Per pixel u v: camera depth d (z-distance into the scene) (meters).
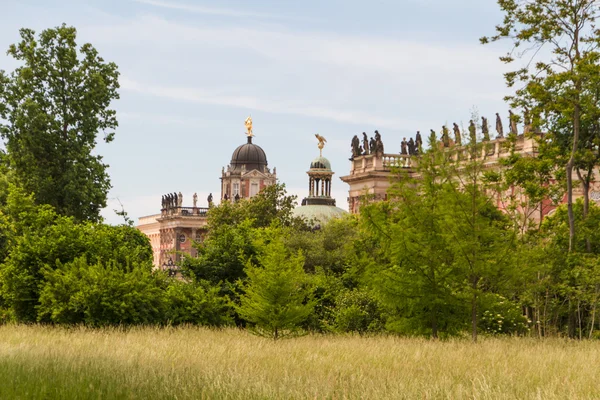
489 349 39.12
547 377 27.48
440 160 51.06
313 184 192.88
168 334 48.94
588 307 59.94
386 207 53.00
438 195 50.59
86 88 92.94
